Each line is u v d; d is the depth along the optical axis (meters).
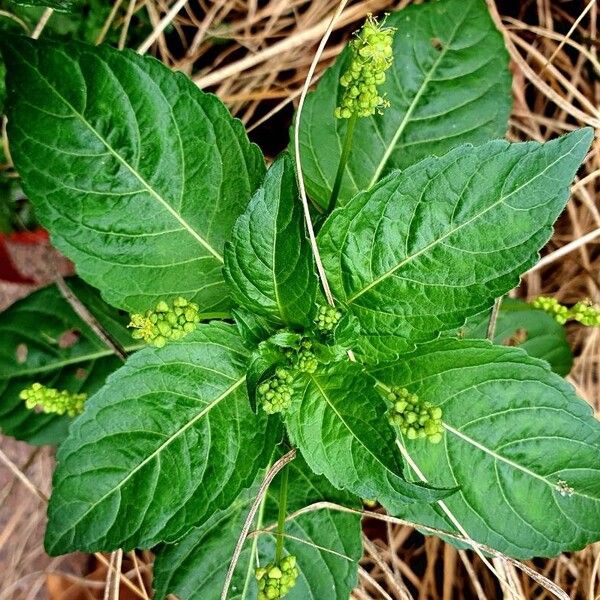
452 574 0.29
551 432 0.22
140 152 0.21
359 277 0.21
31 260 0.31
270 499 0.24
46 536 0.20
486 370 0.22
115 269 0.22
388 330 0.21
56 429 0.26
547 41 0.30
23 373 0.25
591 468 0.22
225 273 0.20
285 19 0.29
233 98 0.28
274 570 0.19
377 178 0.24
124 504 0.20
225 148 0.21
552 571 0.29
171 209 0.22
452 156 0.19
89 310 0.25
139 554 0.29
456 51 0.24
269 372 0.21
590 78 0.30
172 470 0.21
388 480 0.19
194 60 0.28
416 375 0.22
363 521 0.30
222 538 0.24
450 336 0.23
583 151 0.19
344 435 0.20
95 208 0.21
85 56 0.20
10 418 0.25
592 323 0.23
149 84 0.20
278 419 0.21
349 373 0.20
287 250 0.19
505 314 0.27
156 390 0.21
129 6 0.27
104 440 0.20
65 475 0.20
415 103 0.24
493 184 0.19
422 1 0.29
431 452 0.22
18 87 0.19
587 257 0.31
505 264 0.20
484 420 0.22
